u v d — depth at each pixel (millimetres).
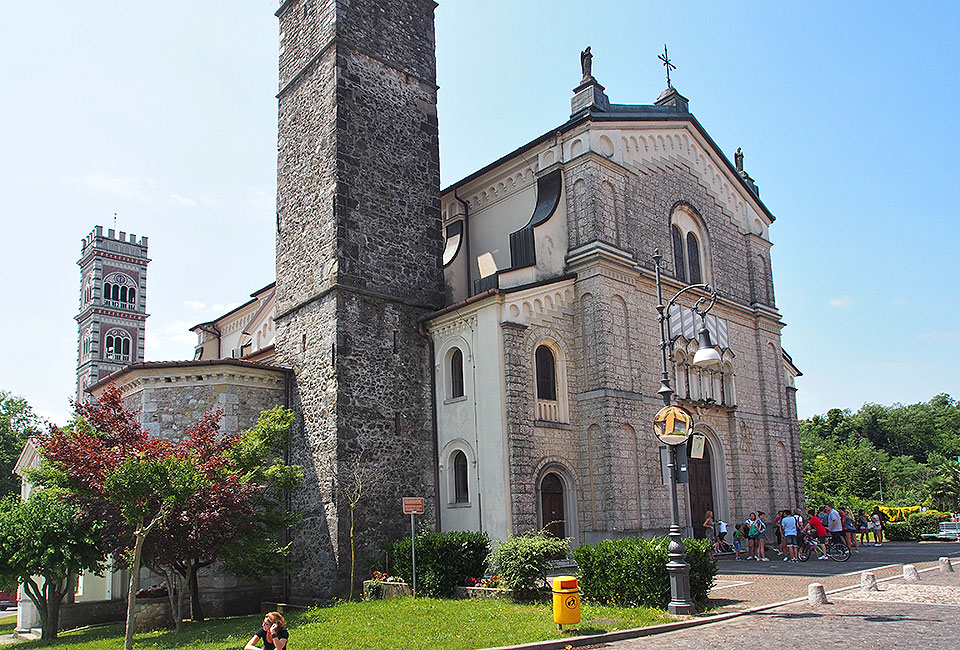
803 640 12906
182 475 16641
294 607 22156
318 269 25812
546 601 18297
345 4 27484
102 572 23359
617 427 25203
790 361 37875
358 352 24656
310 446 24594
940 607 15875
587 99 29062
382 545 23500
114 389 20656
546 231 26828
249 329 38000
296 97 28672
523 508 22672
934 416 130125
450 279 30609
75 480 19016
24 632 25297
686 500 27656
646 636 14328
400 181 27531
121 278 92500
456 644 13750
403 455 24938
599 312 25938
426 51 30016
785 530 27547
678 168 32125
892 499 91562
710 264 32781
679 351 29344
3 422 59219
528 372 24266
